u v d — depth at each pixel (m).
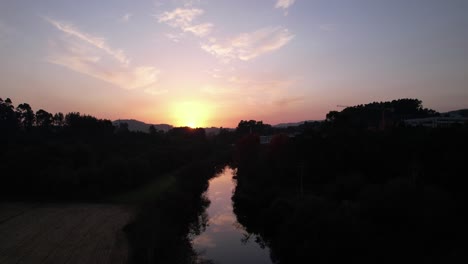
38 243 37.41
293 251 33.84
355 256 28.25
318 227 31.73
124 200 60.62
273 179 63.44
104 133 129.00
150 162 81.69
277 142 70.00
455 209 31.27
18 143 82.25
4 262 32.16
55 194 61.59
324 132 67.62
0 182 61.66
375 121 128.12
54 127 136.50
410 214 28.53
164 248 35.69
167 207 49.22
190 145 136.25
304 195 47.12
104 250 35.22
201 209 59.00
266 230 45.03
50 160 66.94
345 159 51.34
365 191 35.38
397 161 45.69
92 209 54.12
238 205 58.94
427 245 27.30
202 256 36.41
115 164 66.94
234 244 40.59
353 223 30.06
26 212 51.97
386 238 28.69
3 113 118.06
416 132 51.75
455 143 40.75
